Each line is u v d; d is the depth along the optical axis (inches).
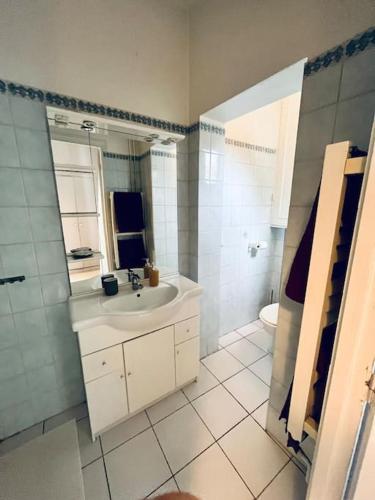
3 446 49.2
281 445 49.0
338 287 25.0
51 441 49.4
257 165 83.8
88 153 50.3
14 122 41.2
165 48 54.6
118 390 49.8
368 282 16.5
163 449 48.5
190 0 52.4
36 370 51.6
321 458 21.8
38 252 47.5
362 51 29.8
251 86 44.7
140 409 55.9
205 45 53.2
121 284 59.4
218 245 71.4
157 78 54.7
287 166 81.4
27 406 51.9
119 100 50.4
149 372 53.7
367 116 30.4
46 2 40.2
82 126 48.4
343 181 19.8
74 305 49.1
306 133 37.1
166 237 65.4
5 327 46.7
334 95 33.1
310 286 23.5
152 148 58.5
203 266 69.3
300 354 25.7
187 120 62.0
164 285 61.0
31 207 45.4
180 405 58.9
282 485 42.5
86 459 46.6
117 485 42.6
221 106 52.9
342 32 31.3
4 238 43.8
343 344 18.6
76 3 42.6
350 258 17.4
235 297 90.6
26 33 39.6
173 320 55.1
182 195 65.8
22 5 38.5
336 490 21.8
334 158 19.8
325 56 33.4
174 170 62.9
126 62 49.9
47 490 41.4
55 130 45.4
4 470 44.4
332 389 19.9
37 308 49.4
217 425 53.7
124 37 48.6
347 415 19.4
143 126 52.7
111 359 47.3
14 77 39.9
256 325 97.2
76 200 50.4
